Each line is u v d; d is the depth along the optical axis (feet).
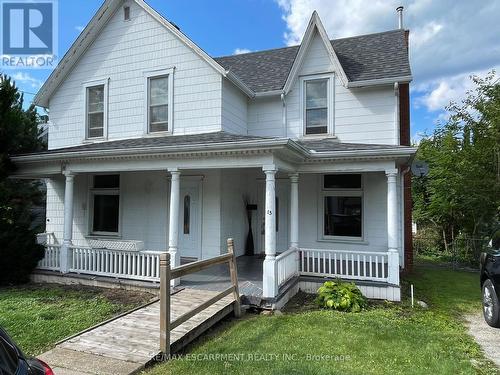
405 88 34.81
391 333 17.30
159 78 34.30
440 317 21.18
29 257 28.40
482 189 42.63
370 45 37.19
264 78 37.73
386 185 31.27
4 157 30.07
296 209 28.02
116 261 26.76
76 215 37.63
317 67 34.32
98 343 14.73
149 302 21.02
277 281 22.27
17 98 39.45
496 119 42.06
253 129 36.55
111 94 35.94
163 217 33.55
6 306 21.53
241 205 35.70
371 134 32.22
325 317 20.25
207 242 31.55
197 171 32.22
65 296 24.07
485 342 16.89
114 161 27.45
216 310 18.70
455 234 49.96
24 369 6.19
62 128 38.45
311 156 26.43
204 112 31.99
